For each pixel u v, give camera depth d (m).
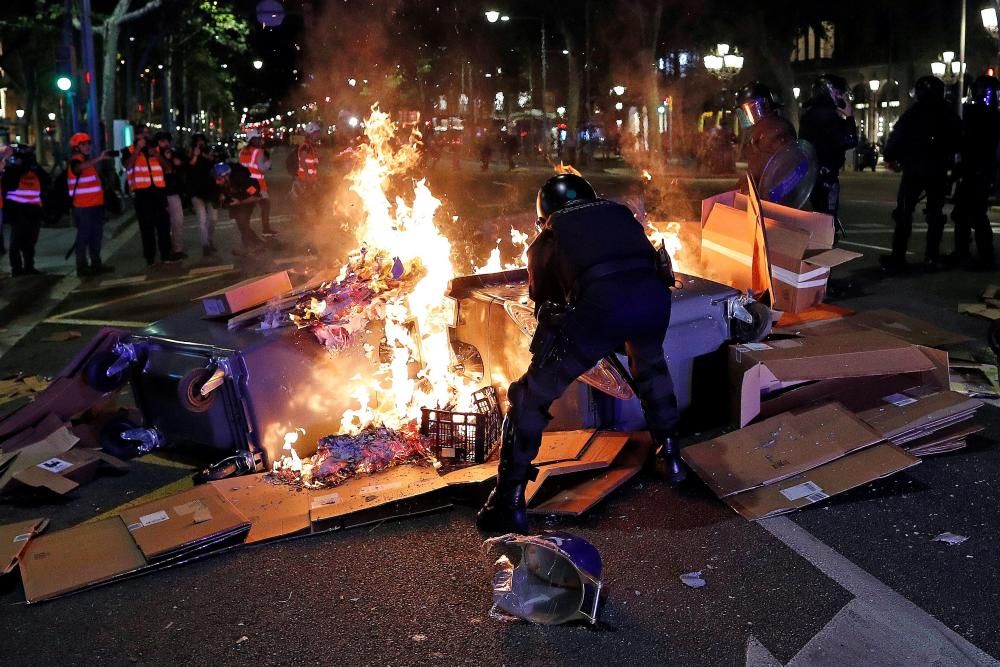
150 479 5.14
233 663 3.29
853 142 9.50
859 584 3.63
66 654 3.40
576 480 4.60
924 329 6.44
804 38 50.72
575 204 4.22
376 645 3.36
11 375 7.71
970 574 3.67
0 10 36.75
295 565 3.99
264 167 15.81
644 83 39.59
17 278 12.96
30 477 4.90
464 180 33.91
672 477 4.54
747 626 3.37
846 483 4.32
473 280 5.54
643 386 4.45
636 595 3.62
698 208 19.00
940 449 4.86
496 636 3.38
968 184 10.45
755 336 5.45
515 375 5.15
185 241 17.91
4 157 13.02
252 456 4.98
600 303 3.96
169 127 47.62
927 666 3.09
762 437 4.73
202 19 42.59
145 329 5.49
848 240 13.27
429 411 4.86
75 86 23.25
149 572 3.97
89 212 13.59
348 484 4.67
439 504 4.45
